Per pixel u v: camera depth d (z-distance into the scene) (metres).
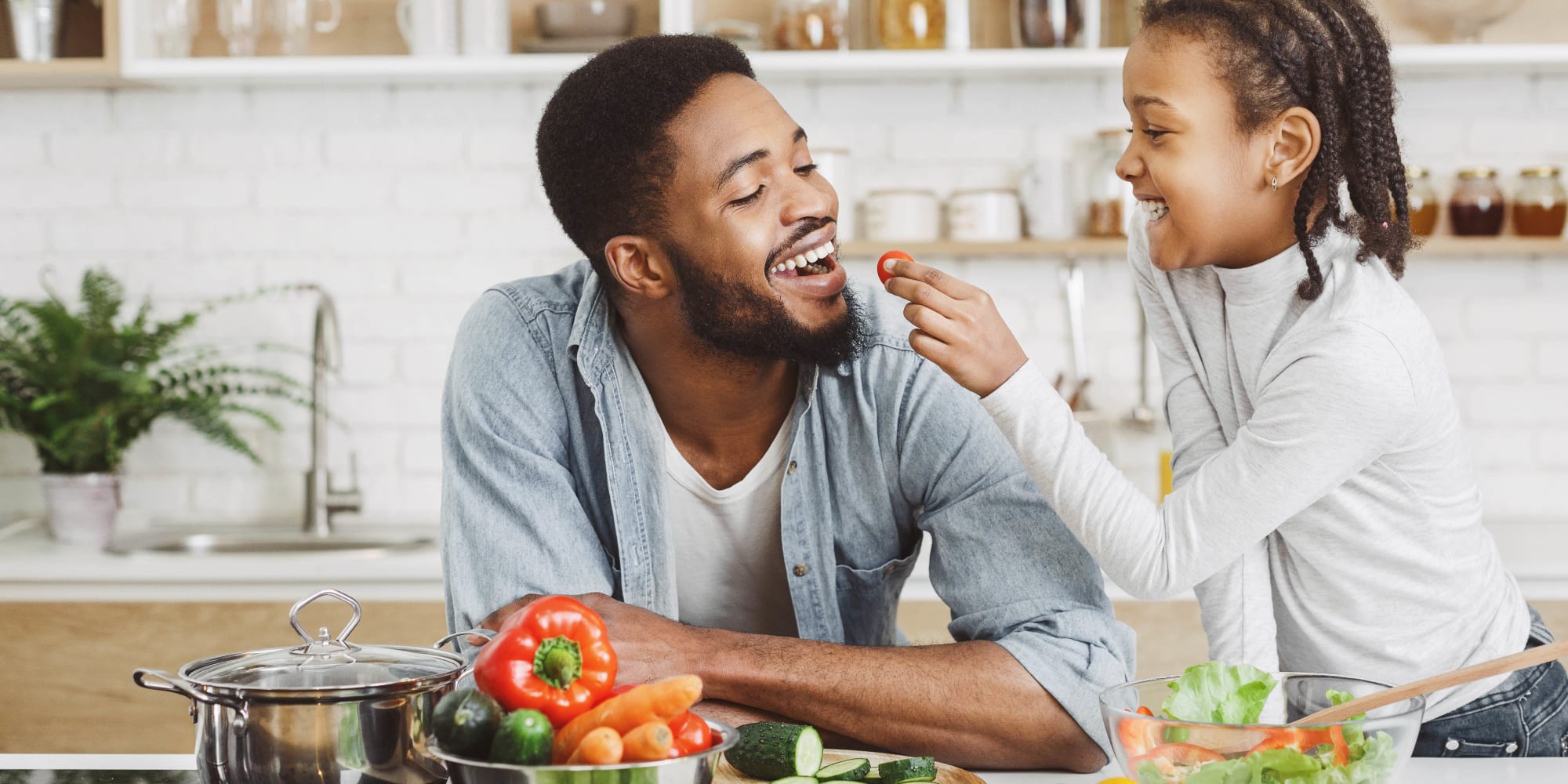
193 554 2.58
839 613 1.39
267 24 2.65
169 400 2.64
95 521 2.57
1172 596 1.19
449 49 2.61
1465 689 1.34
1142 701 0.98
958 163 2.84
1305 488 1.14
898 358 1.32
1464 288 2.80
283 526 2.85
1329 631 1.30
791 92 2.84
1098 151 2.67
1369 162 1.21
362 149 2.85
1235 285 1.26
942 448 1.30
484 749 0.83
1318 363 1.15
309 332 2.86
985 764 1.17
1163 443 2.79
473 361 1.35
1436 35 2.66
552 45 2.62
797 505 1.34
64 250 2.86
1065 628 1.21
